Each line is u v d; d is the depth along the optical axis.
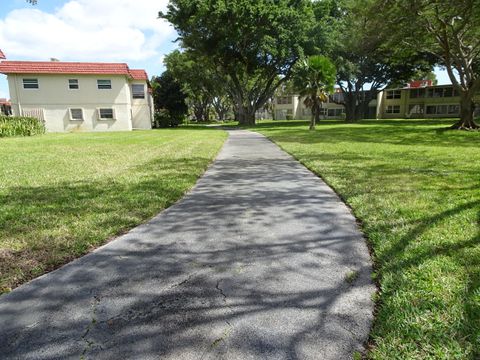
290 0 30.77
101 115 29.45
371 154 10.44
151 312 2.38
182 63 41.78
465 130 20.47
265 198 5.43
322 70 23.17
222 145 14.26
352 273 2.91
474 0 15.81
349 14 23.77
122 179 6.78
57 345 2.05
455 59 20.78
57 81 28.39
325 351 1.98
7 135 19.61
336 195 5.57
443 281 2.57
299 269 3.00
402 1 17.14
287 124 38.59
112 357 1.94
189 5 28.88
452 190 5.48
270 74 36.56
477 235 3.43
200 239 3.73
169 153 11.15
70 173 7.48
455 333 2.01
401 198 5.05
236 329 2.19
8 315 2.35
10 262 3.12
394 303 2.36
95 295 2.61
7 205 4.88
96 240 3.65
